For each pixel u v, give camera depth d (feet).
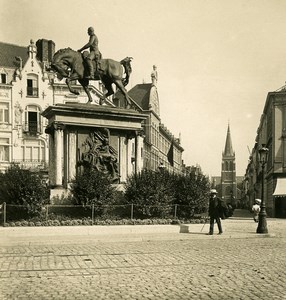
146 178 70.13
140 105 255.70
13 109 177.27
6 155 175.94
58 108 71.15
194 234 61.05
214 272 32.73
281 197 147.74
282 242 55.06
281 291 26.43
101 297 24.73
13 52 189.26
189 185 72.95
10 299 24.30
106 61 76.95
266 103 175.42
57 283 28.55
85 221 63.72
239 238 60.34
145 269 33.86
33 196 63.16
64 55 73.46
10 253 42.52
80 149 72.90
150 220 67.00
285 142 150.30
